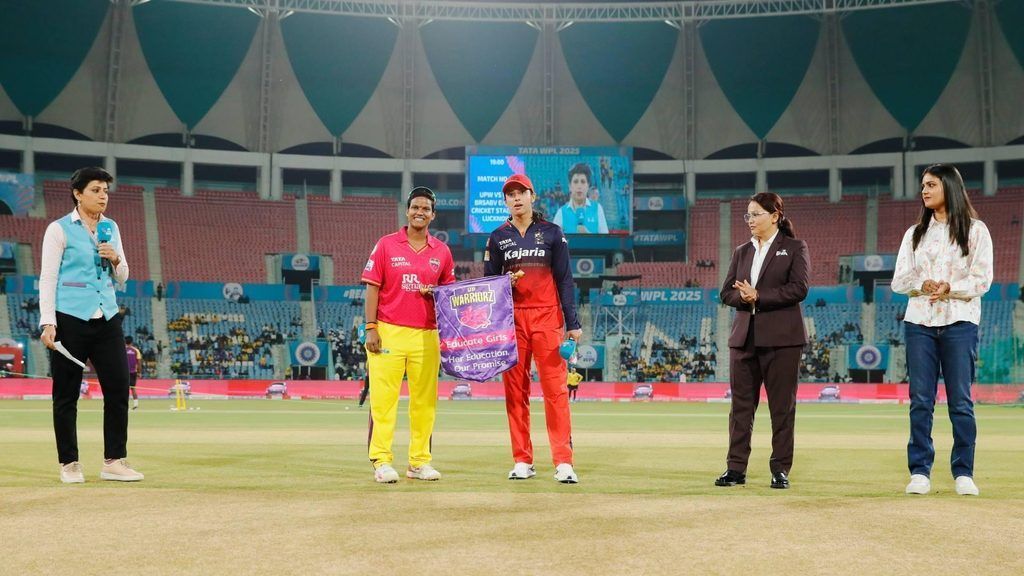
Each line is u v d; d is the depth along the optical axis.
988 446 10.56
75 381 6.12
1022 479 6.67
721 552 3.62
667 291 40.47
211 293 39.56
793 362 6.11
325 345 38.25
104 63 41.34
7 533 4.00
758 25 41.12
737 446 6.21
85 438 10.96
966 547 3.76
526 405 6.59
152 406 24.55
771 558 3.51
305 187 46.44
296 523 4.27
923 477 5.66
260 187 44.19
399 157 44.72
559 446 6.34
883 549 3.70
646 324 39.97
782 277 6.25
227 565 3.35
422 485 5.98
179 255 41.53
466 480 6.36
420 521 4.33
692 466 7.66
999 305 38.41
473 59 42.78
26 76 40.34
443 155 46.00
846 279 41.09
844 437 12.54
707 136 44.00
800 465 7.88
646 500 5.15
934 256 5.84
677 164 44.25
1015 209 40.94
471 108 43.91
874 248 41.81
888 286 39.78
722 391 31.30
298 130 44.03
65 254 6.17
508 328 6.26
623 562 3.42
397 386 6.45
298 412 20.75
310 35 41.78
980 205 41.50
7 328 35.75
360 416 18.81
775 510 4.76
